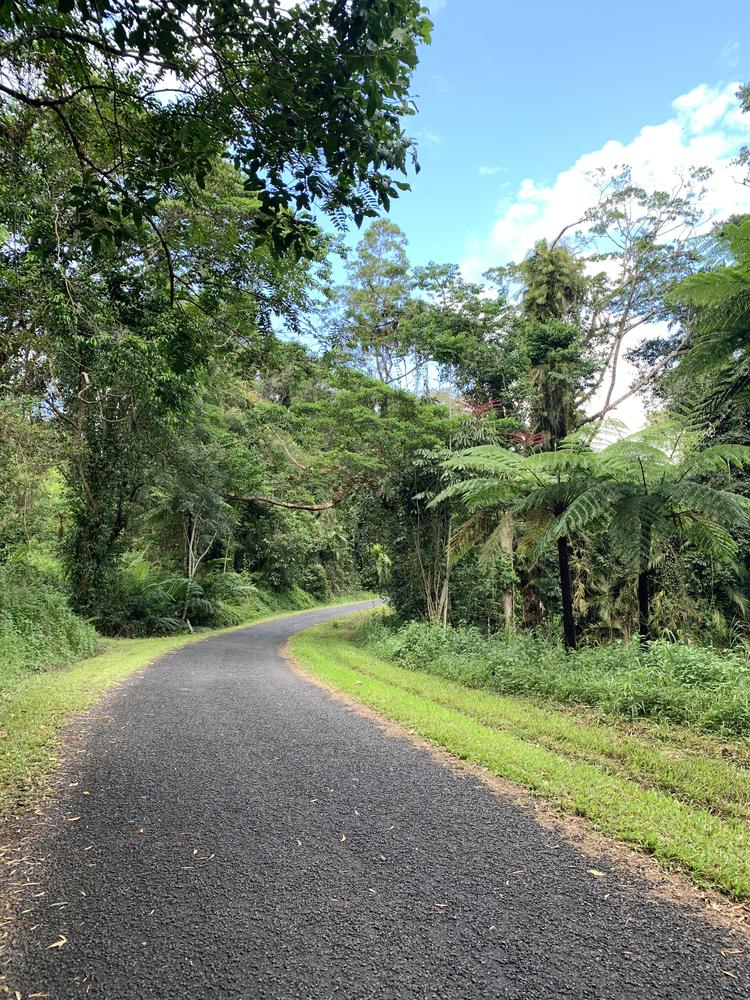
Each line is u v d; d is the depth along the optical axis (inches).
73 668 412.2
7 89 143.6
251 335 264.4
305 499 820.0
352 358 726.5
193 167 154.5
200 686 327.6
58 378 409.1
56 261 227.6
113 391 489.4
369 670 395.5
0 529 500.7
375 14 107.6
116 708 264.4
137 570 760.3
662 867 119.7
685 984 85.3
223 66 128.0
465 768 179.9
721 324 275.9
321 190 140.2
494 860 122.2
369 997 81.9
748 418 408.8
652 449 295.0
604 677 269.7
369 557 816.9
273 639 701.9
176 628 760.3
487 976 86.4
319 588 1641.2
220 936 95.7
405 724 231.0
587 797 152.7
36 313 265.1
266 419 716.7
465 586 658.8
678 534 355.6
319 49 112.5
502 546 506.9
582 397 768.3
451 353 649.0
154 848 126.9
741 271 246.2
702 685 244.2
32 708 250.5
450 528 615.8
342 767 181.2
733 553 320.2
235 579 1020.5
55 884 111.9
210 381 444.5
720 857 121.2
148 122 150.7
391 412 646.5
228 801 153.7
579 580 637.3
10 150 196.7
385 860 121.8
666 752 195.0
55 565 668.1
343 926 98.6
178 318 230.8
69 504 621.6
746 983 85.7
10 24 131.0
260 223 145.9
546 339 685.3
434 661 406.6
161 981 85.0
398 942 94.3
